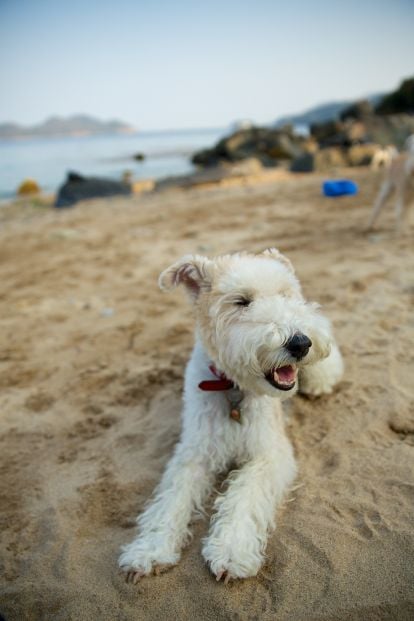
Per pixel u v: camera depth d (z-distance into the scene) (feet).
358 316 2.72
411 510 1.40
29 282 4.16
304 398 2.05
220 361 1.54
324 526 1.39
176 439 1.87
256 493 1.42
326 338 1.46
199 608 1.20
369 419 1.85
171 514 1.41
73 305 3.48
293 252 4.15
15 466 1.80
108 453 1.83
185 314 3.12
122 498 1.60
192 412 1.64
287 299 1.55
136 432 1.94
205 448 1.57
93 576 1.31
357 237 4.46
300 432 1.84
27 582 1.32
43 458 1.84
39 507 1.59
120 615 1.20
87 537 1.45
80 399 2.22
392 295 2.96
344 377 2.15
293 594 1.20
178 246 4.91
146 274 4.09
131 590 1.26
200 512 1.52
